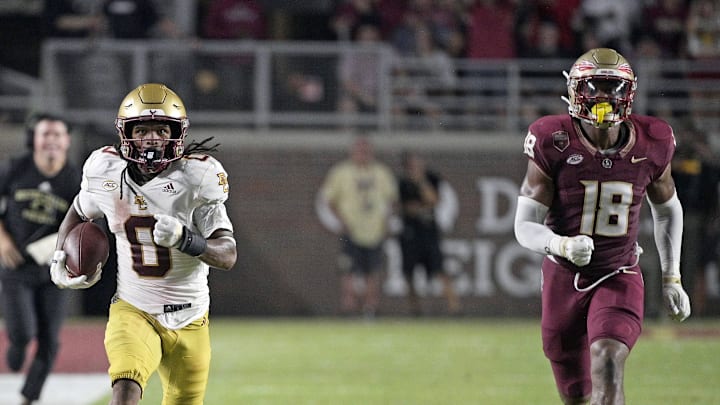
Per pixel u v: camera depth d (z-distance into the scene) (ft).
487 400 85.97
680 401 85.87
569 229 57.31
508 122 172.35
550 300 58.29
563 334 58.23
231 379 98.63
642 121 57.31
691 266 161.89
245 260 168.04
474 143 169.07
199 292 54.19
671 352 121.90
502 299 167.43
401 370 105.29
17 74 182.39
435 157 169.07
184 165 53.06
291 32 188.96
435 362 111.75
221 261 51.57
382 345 128.26
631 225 57.06
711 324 158.61
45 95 165.48
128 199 52.75
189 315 53.72
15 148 164.35
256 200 168.55
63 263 53.01
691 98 172.55
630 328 54.39
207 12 183.32
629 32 178.29
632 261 57.77
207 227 53.31
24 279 78.18
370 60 171.32
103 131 165.37
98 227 53.67
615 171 56.18
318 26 188.65
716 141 170.09
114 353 51.37
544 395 88.79
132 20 167.73
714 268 162.71
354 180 160.35
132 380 50.57
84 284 53.01
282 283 167.84
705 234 161.38
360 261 161.27
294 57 170.60
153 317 53.31
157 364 52.75
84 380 98.43
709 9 174.40
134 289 53.52
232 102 169.78
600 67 55.11
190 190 52.75
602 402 51.65
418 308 165.27
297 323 159.84
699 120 172.65
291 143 168.76
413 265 161.58
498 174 169.17
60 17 167.73
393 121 171.63
